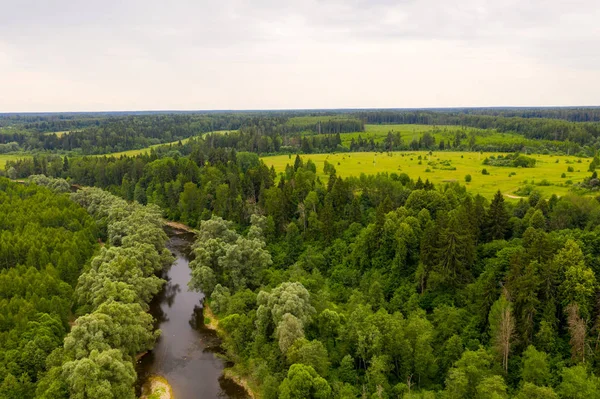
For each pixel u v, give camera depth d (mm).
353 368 79188
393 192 147625
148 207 177250
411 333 78750
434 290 96750
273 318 86250
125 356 82188
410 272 105375
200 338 102375
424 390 70312
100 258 113188
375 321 80688
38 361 78438
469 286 91562
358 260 116688
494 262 95750
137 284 105062
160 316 113062
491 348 75625
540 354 69125
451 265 95312
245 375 87375
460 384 65625
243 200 178125
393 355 78188
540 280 78188
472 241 101000
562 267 80688
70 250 123812
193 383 86375
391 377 77688
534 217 106812
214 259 119938
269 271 118250
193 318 112062
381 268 110438
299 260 127438
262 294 93688
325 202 144875
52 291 103125
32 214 148125
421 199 127250
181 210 199750
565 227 106938
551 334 74000
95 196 193125
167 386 85500
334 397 69625
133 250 119438
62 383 69938
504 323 72625
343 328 82688
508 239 110938
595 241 88688
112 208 170000
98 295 95500
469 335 81812
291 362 77000
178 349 98000
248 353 89750
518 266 81062
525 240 95625
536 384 67250
